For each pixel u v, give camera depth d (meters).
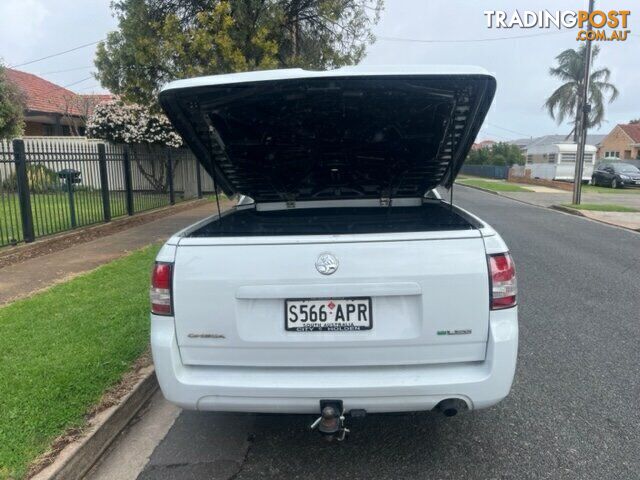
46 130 27.19
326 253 2.34
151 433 3.12
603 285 6.50
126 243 8.84
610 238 10.60
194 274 2.39
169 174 14.27
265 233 2.73
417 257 2.34
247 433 3.11
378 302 2.36
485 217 14.34
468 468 2.74
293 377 2.38
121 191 11.58
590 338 4.62
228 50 9.08
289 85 2.67
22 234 8.74
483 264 2.36
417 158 3.70
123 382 3.45
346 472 2.71
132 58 9.77
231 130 3.29
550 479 2.64
